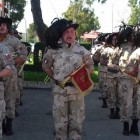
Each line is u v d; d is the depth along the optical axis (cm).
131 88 716
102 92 1052
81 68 547
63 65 549
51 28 551
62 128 558
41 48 1752
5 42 716
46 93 1316
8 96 706
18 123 831
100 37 1077
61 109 554
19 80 900
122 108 731
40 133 746
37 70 1752
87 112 979
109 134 747
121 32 718
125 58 704
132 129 750
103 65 1028
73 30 552
